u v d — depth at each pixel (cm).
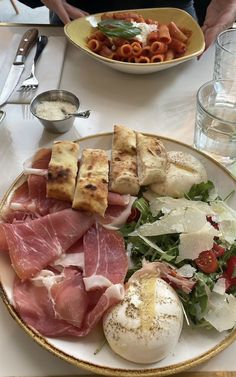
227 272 38
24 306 35
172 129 55
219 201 43
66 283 36
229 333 35
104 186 42
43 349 35
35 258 38
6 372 34
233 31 62
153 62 60
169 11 66
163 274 37
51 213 42
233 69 58
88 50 60
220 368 34
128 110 58
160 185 44
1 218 42
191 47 63
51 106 54
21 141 53
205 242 38
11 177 49
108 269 37
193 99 59
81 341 34
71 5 75
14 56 64
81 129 55
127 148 47
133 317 33
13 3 131
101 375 34
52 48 66
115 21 62
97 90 60
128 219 42
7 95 57
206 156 47
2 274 37
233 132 49
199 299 36
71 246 40
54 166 43
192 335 35
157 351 32
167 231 40
